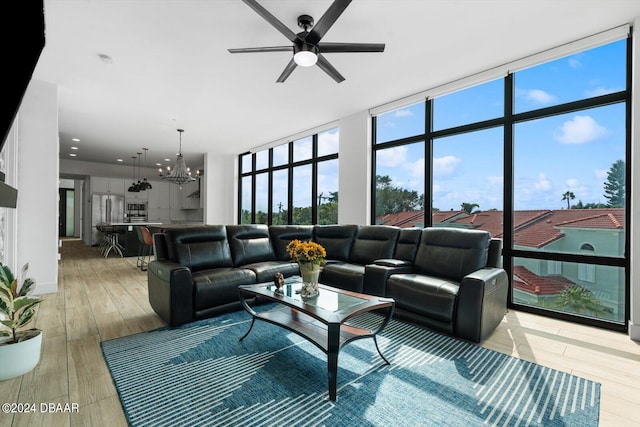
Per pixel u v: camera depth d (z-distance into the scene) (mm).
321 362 2037
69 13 2369
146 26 2547
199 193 9680
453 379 1834
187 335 2471
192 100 4215
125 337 2426
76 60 3107
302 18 2422
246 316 2941
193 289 2760
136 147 7066
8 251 3277
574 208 2957
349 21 2500
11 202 1361
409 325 2762
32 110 3533
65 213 12141
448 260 3006
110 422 1430
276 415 1486
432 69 3352
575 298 2941
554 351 2232
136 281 4410
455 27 2590
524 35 2711
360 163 4668
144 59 3094
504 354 2178
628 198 2652
